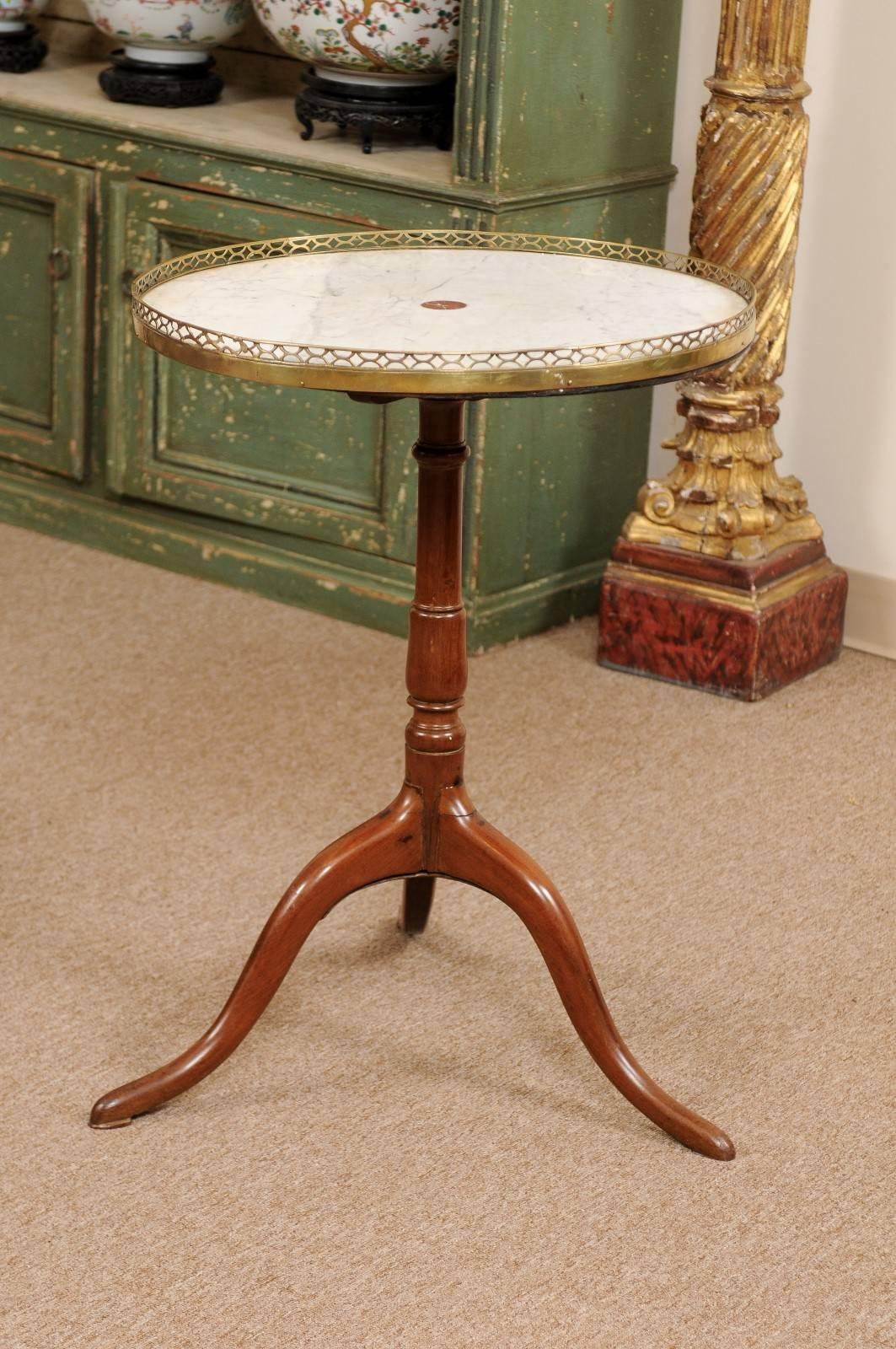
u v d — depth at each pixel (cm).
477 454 338
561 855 277
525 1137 212
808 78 344
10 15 402
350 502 357
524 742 314
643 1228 198
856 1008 240
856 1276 191
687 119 358
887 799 299
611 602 343
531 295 205
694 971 247
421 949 251
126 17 371
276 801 291
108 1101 211
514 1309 185
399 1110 216
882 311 347
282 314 193
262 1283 188
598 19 330
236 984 214
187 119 370
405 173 333
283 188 348
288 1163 206
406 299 201
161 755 305
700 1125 210
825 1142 213
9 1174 203
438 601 207
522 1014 236
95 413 389
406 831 214
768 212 319
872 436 354
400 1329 182
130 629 357
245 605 371
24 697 324
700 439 334
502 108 316
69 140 375
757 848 282
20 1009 233
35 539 402
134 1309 183
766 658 334
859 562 362
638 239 358
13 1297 185
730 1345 181
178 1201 200
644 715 328
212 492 373
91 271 378
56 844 275
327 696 331
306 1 337
